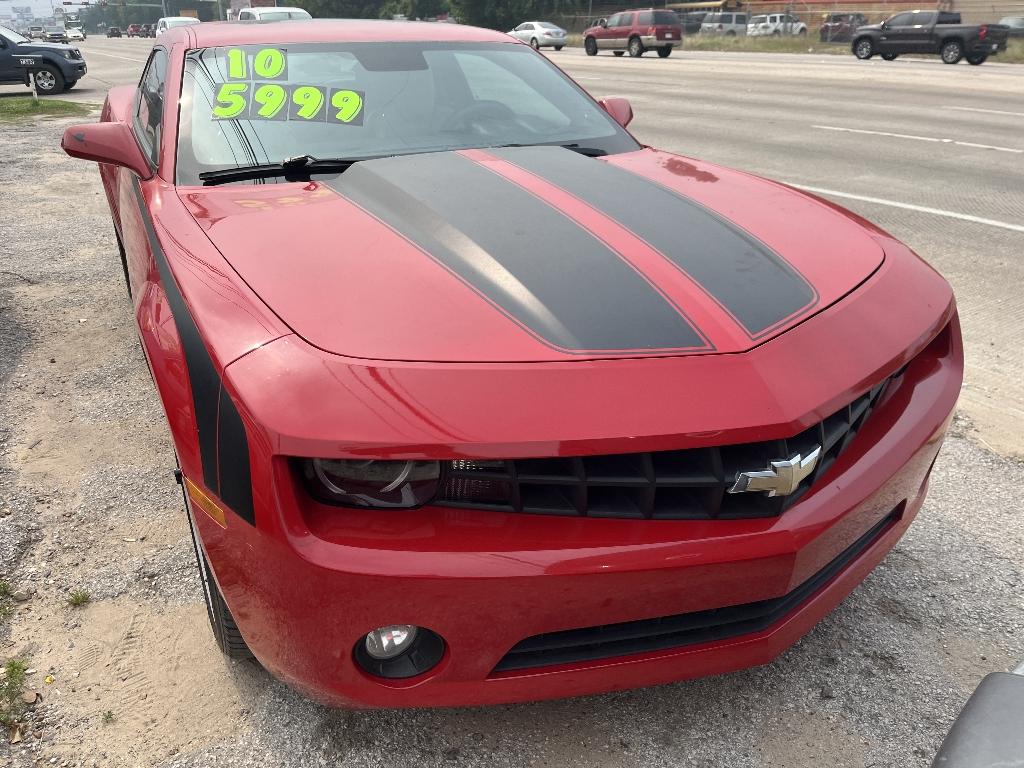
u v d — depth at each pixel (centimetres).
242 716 193
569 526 153
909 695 201
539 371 156
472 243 191
